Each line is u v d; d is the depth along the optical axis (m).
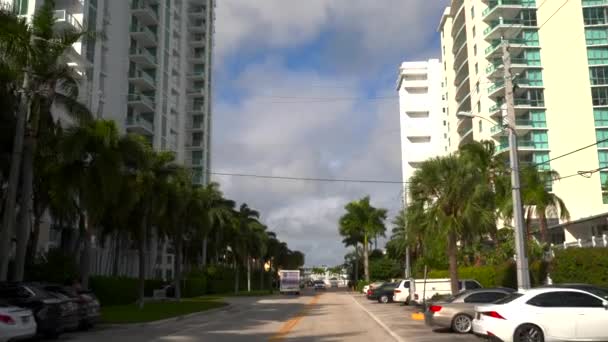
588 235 63.50
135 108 72.19
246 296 70.00
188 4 102.00
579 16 74.12
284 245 129.75
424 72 111.81
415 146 110.12
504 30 75.69
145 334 21.47
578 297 14.99
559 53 74.50
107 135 28.66
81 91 54.47
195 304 42.41
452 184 31.08
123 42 69.75
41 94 26.62
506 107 25.11
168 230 45.94
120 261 66.12
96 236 47.19
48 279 31.61
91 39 28.77
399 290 42.62
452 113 93.62
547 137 73.12
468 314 20.86
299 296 70.62
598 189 70.00
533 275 31.95
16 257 26.00
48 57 26.42
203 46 102.00
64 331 22.62
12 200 25.12
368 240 89.50
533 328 14.73
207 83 102.25
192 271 72.31
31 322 16.89
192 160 97.94
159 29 76.69
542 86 74.25
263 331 22.48
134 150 30.61
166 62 80.19
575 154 71.62
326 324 25.97
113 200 30.39
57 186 29.05
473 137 80.56
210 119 104.12
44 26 26.73
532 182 40.16
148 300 50.50
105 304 39.94
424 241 33.88
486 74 77.12
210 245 72.56
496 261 41.50
